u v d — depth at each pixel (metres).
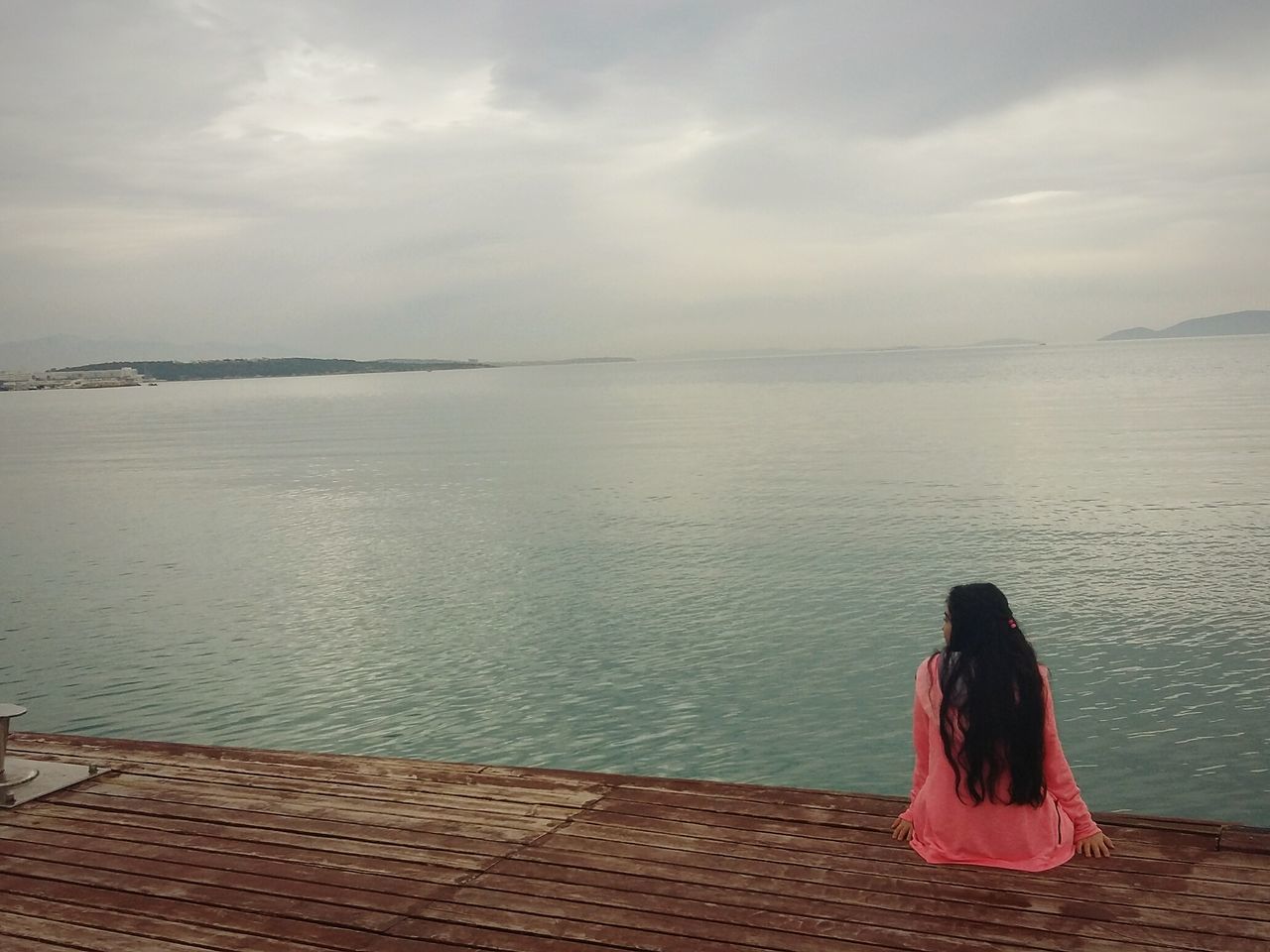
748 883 4.43
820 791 5.47
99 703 15.95
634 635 18.69
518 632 19.30
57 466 63.28
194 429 102.00
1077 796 4.50
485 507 37.19
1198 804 11.17
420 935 4.09
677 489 39.16
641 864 4.67
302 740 14.05
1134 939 3.82
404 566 26.34
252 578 25.52
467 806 5.49
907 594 20.48
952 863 4.53
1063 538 25.23
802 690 15.34
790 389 151.12
